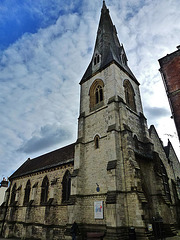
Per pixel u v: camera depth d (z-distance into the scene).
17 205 36.28
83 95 31.70
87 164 24.88
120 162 21.02
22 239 28.28
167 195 27.59
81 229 20.92
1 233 36.22
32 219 29.95
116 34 39.62
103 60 31.47
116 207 18.02
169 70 16.88
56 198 27.20
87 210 21.98
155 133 31.56
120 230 17.31
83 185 23.84
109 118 24.17
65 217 24.22
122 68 29.98
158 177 24.09
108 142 22.42
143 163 24.86
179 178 33.75
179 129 14.28
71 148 33.56
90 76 31.67
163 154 31.28
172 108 15.31
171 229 21.44
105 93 27.27
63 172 28.39
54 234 24.31
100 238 17.34
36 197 31.67
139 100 32.50
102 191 21.41
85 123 28.39
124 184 20.02
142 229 17.08
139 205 18.06
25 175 38.44
